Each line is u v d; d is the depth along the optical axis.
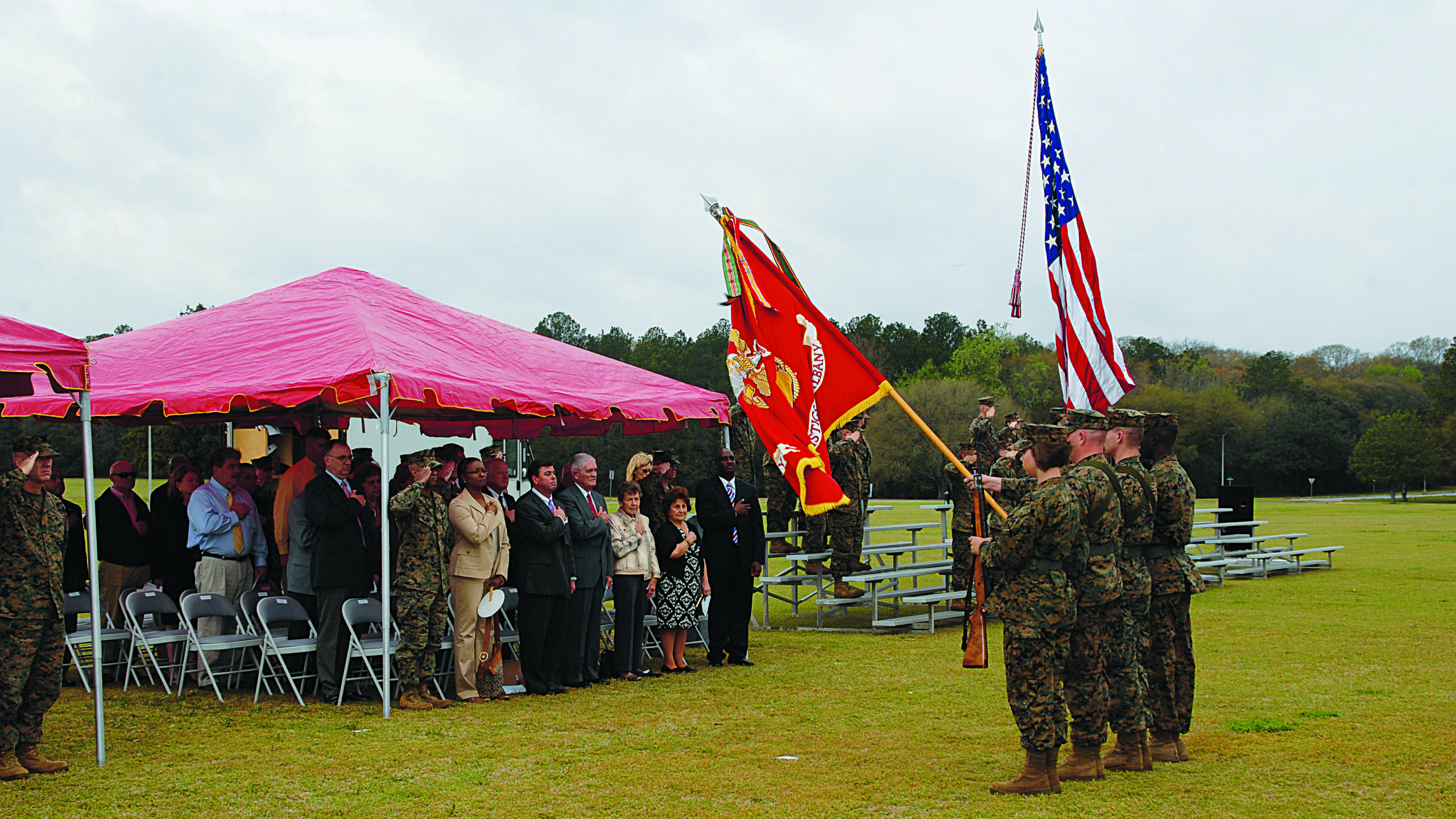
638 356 85.12
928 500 66.56
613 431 56.88
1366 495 80.38
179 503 9.73
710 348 84.44
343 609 7.81
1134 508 5.83
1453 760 5.96
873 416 70.31
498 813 5.19
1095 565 5.49
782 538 13.98
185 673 8.75
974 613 5.83
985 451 12.58
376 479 9.07
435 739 6.78
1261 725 6.88
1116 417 5.96
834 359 7.35
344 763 6.16
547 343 10.91
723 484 9.70
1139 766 5.83
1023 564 5.40
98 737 6.14
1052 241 7.97
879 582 13.91
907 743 6.57
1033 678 5.36
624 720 7.32
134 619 8.35
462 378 8.24
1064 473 5.63
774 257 7.93
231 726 7.16
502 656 9.03
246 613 8.27
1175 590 5.97
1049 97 8.05
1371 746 6.31
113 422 10.60
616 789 5.59
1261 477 84.19
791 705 7.80
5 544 5.87
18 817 5.15
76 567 8.95
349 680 8.33
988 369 78.06
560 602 8.41
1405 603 13.50
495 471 9.02
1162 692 6.00
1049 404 78.38
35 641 5.94
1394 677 8.58
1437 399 77.12
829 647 10.74
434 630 7.95
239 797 5.47
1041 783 5.36
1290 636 10.80
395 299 10.29
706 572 9.58
